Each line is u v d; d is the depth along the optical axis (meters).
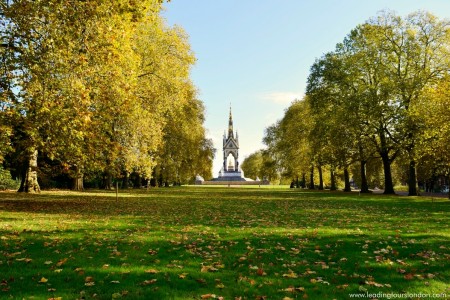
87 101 14.56
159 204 24.84
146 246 9.48
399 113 37.59
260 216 17.30
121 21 15.35
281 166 70.81
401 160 44.53
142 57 29.56
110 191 44.75
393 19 40.81
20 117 15.23
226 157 145.00
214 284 6.46
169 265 7.60
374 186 92.50
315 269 7.47
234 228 12.94
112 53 15.16
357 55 41.12
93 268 7.34
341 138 40.38
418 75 37.22
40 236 10.63
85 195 32.69
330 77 43.22
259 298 5.77
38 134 16.20
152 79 30.92
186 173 65.56
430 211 20.09
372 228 12.96
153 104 31.16
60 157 20.08
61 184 51.09
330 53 45.94
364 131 40.81
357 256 8.49
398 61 40.47
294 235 11.35
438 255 8.59
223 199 32.47
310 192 52.06
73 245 9.52
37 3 13.50
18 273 6.95
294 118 57.19
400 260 8.05
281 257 8.45
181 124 53.78
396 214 18.33
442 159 34.31
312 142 48.75
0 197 25.77
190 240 10.41
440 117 28.75
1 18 14.58
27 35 14.27
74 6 14.02
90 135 18.08
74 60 14.44
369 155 44.69
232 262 8.00
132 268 7.38
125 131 28.45
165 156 55.19
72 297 5.73
